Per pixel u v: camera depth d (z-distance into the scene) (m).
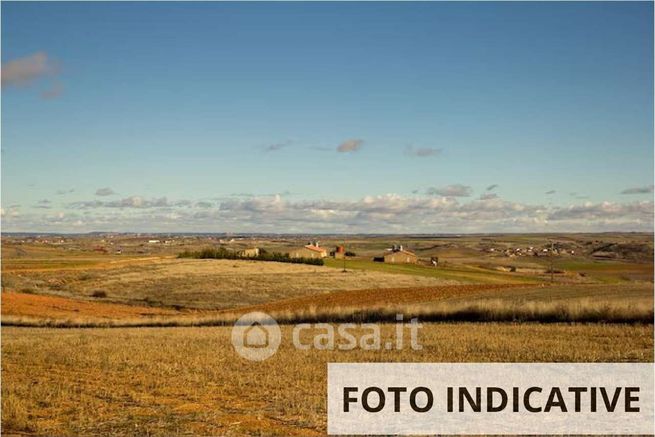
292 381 21.53
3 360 27.55
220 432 15.58
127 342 33.22
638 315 33.97
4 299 75.06
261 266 121.50
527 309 37.78
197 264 123.81
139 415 17.33
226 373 23.05
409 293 70.69
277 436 15.20
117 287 94.12
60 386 21.36
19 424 16.38
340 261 149.12
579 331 31.25
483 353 26.08
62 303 76.50
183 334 37.75
